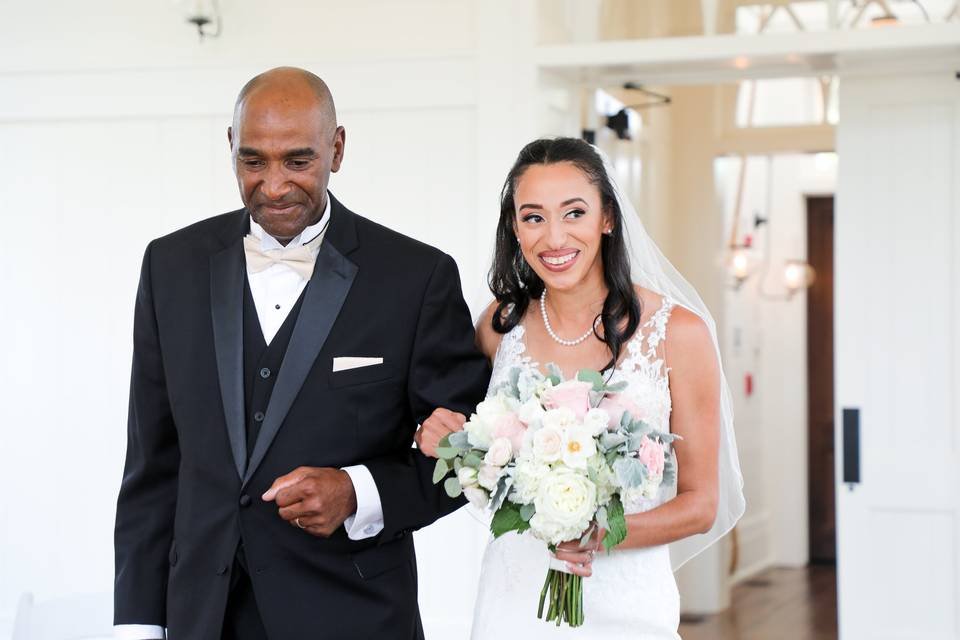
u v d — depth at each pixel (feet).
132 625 8.16
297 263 7.85
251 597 7.80
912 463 14.57
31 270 15.05
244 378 7.81
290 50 14.53
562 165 8.04
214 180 14.71
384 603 7.86
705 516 8.11
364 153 14.43
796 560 28.22
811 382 28.81
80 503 14.97
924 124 14.51
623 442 7.16
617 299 8.32
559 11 14.15
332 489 7.33
